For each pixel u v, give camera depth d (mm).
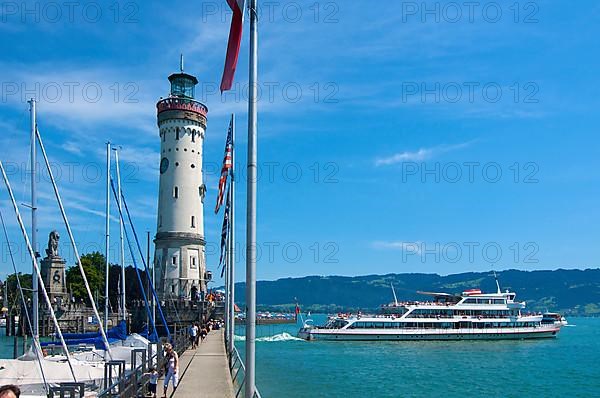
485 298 120688
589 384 64688
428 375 69688
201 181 107875
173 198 105062
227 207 51781
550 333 126250
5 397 10016
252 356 17547
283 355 92188
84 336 49656
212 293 109000
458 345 110375
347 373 70062
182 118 106938
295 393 54031
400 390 57625
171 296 100938
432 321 116062
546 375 71938
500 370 76250
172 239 103688
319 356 91312
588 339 153875
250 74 18359
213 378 33594
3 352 83875
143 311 101125
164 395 27469
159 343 34844
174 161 106188
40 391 31203
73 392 20781
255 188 18031
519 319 121625
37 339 34875
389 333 114812
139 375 26922
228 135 46375
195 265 104438
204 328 81500
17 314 105688
